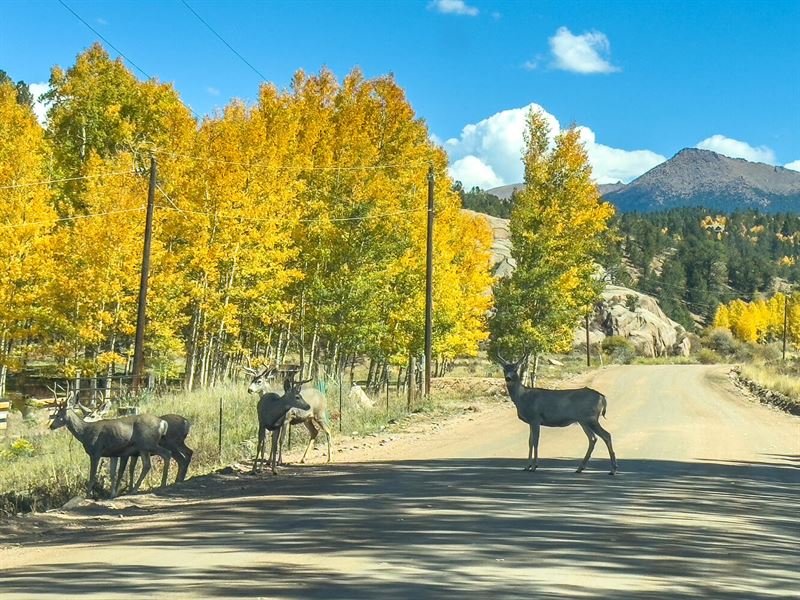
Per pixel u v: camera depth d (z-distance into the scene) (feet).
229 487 46.60
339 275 124.26
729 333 421.18
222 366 146.00
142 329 96.02
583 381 182.19
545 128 157.69
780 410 120.47
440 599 21.06
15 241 108.47
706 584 23.85
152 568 25.40
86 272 106.93
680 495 43.16
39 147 128.47
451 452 64.85
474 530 31.86
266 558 26.66
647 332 370.94
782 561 27.89
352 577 23.70
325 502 39.60
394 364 137.39
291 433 71.82
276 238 117.39
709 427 90.63
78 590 22.47
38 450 72.64
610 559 26.91
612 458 51.44
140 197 113.80
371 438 74.28
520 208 156.15
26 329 118.11
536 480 47.75
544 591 22.12
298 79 152.46
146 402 88.43
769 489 47.80
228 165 115.14
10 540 33.24
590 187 156.76
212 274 114.42
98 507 41.16
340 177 126.11
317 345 149.38
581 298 162.50
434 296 134.82
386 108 147.33
